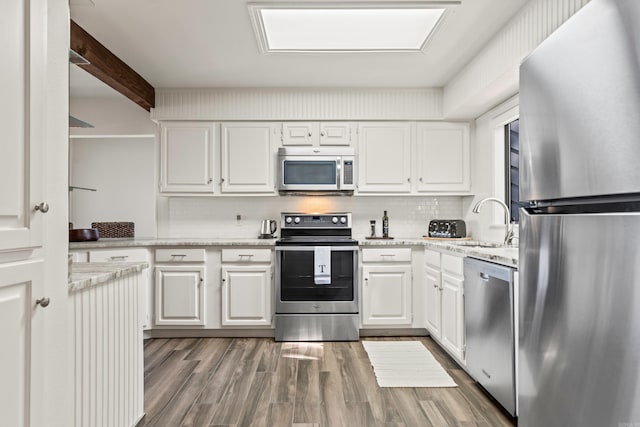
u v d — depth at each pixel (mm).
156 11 2402
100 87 3756
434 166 3906
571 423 1123
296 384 2543
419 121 3916
